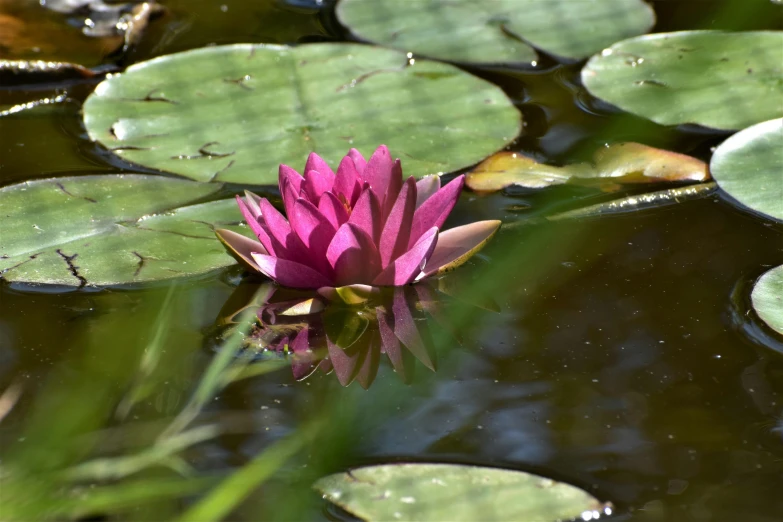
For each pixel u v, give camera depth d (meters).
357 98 1.90
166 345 1.76
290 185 1.78
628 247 1.80
